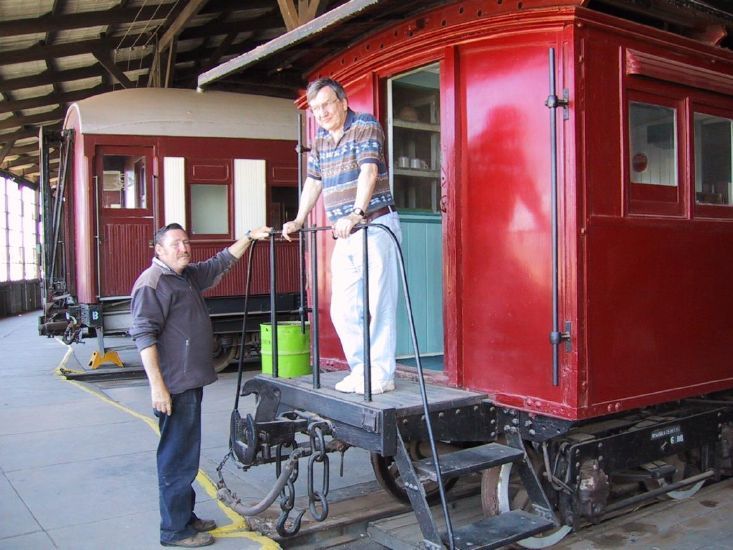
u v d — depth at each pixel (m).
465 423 3.27
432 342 4.27
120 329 8.80
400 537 3.73
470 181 3.49
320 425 3.30
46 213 9.67
